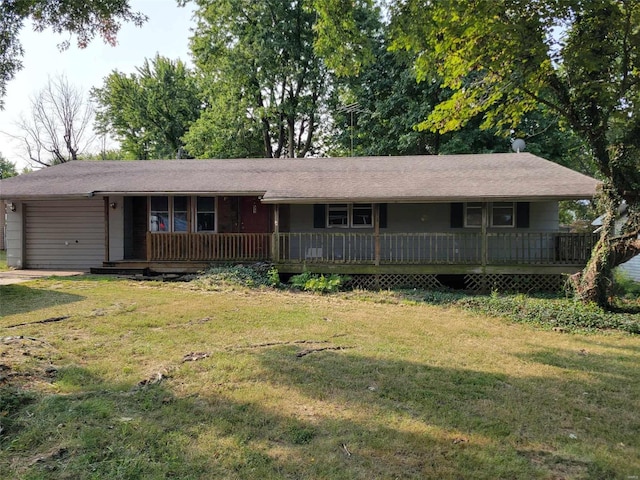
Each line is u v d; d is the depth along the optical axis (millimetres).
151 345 5656
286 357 5289
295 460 2982
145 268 12469
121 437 3182
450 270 11461
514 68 8734
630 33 8359
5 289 9820
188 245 12492
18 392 3805
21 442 3049
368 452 3119
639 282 13391
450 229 12562
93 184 12992
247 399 3992
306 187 11930
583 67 8352
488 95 10297
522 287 11523
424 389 4383
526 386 4559
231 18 25266
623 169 8750
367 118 23844
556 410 3959
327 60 8266
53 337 5895
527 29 8078
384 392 4277
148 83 34188
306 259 12273
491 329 7262
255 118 27125
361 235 12062
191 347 5625
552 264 11133
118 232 13562
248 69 25672
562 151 21328
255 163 15172
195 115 35406
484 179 11938
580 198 10305
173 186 12461
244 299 9430
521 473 2906
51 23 6391
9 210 13906
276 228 11836
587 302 8984
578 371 5105
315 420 3611
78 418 3430
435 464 2992
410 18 7293
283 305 8898
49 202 13945
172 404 3822
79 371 4566
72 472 2723
